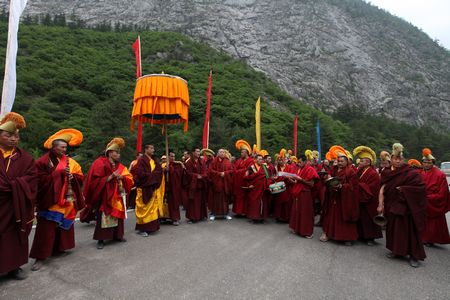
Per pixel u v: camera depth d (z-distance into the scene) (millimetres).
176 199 7348
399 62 109938
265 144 32562
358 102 88562
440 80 107938
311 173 6531
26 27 55250
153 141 20984
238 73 64562
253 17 109125
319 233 7012
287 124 43438
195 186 7605
